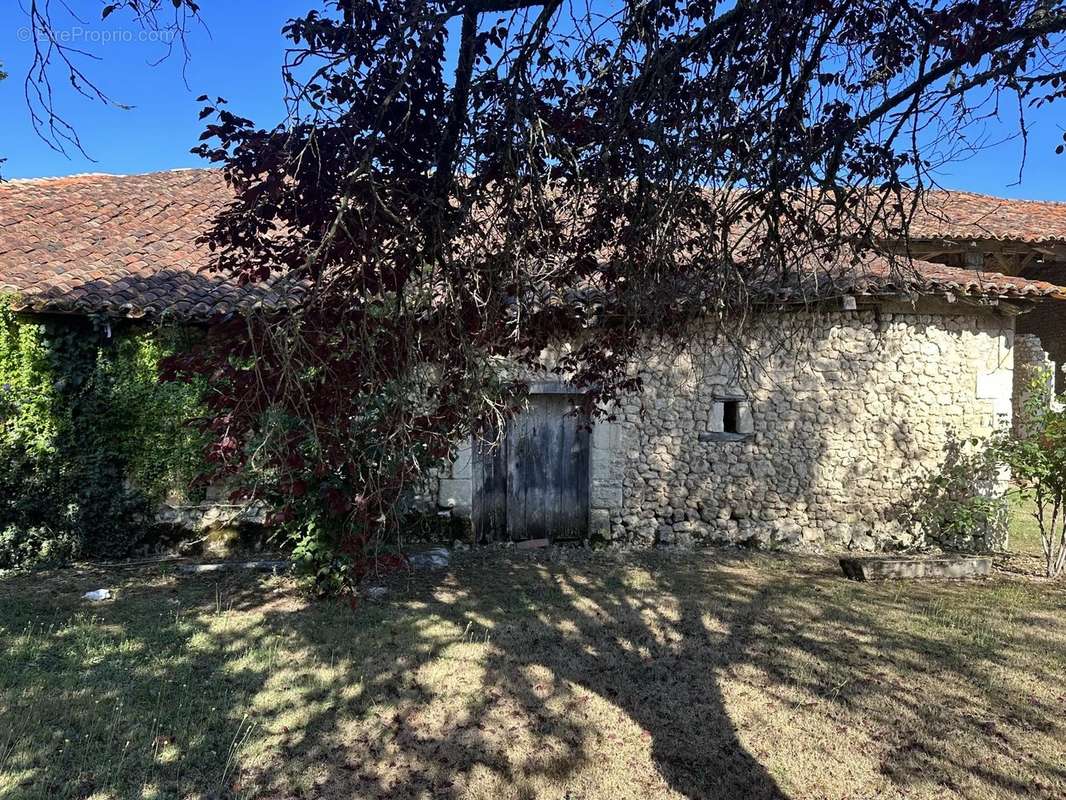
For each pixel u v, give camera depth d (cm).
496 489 750
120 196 894
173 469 675
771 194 280
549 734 320
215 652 411
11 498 634
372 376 219
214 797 269
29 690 353
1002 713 341
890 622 475
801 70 235
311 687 364
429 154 221
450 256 223
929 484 718
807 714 339
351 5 195
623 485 734
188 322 643
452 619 475
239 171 217
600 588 561
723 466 729
